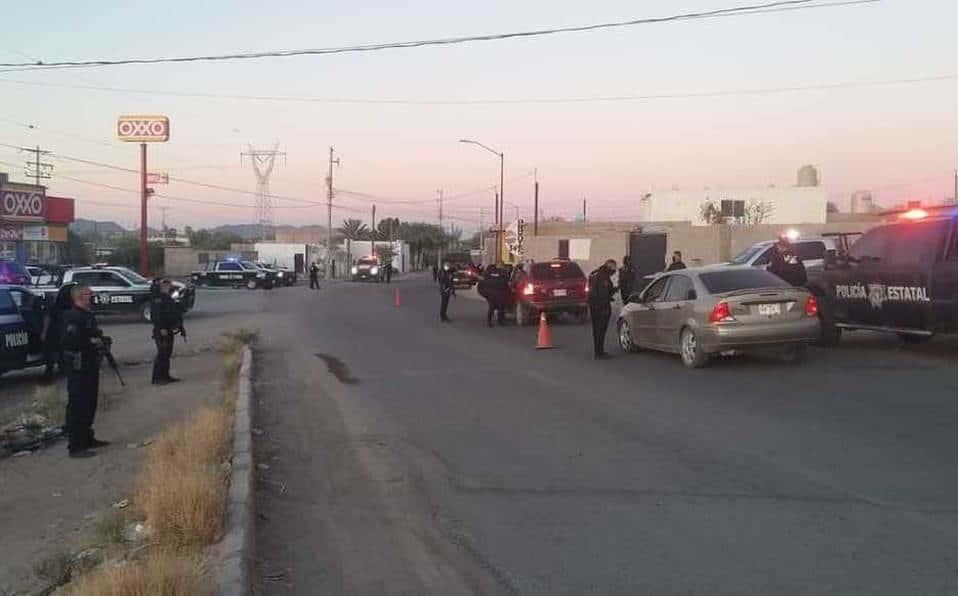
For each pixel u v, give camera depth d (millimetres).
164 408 12461
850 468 7566
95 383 9984
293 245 89688
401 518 6617
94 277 28812
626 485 7273
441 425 10055
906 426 9141
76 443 9781
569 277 23844
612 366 14523
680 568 5379
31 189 51000
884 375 12406
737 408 10375
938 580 5066
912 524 6066
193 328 26109
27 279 28812
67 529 6988
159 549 5516
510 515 6590
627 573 5332
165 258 78688
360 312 31422
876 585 5012
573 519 6438
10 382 15656
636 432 9289
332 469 8156
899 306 13820
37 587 5684
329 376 14539
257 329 23922
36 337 15047
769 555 5547
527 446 8828
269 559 5754
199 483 6371
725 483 7227
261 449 9008
